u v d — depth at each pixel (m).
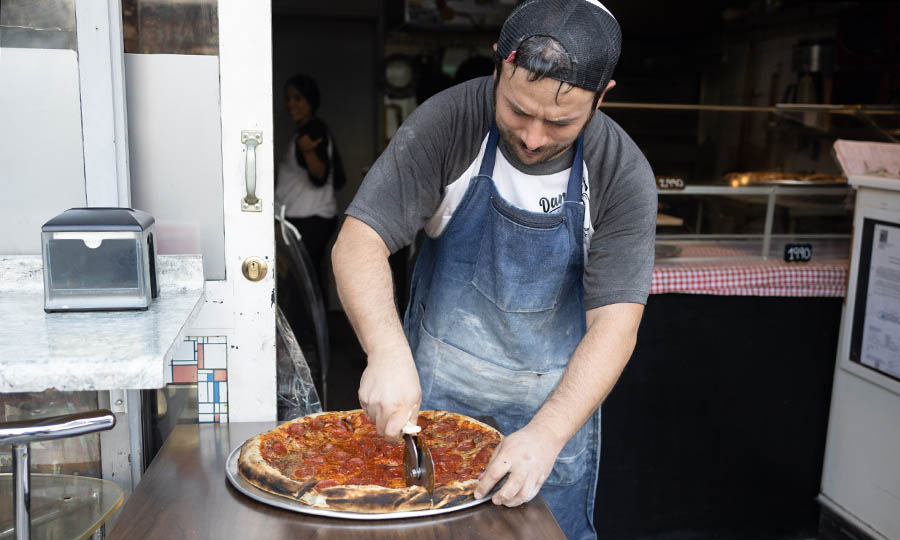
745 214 3.10
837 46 4.50
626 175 1.50
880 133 3.15
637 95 5.76
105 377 1.06
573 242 1.56
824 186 3.01
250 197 1.53
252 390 1.62
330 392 4.09
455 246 1.63
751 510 2.85
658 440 2.73
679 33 5.42
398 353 1.25
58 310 1.29
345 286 1.35
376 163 1.47
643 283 1.46
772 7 4.77
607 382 1.37
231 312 1.58
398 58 5.84
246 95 1.53
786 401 2.79
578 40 1.11
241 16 1.50
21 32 1.42
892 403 2.46
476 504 1.20
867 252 2.54
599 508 2.73
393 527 1.13
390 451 1.36
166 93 1.52
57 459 1.55
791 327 2.74
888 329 2.46
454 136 1.50
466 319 1.69
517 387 1.72
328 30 5.85
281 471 1.27
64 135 1.47
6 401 1.52
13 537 1.24
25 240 1.50
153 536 1.10
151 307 1.35
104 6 1.41
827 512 2.81
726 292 2.65
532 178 1.53
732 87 5.64
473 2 4.81
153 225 1.39
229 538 1.09
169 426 1.62
